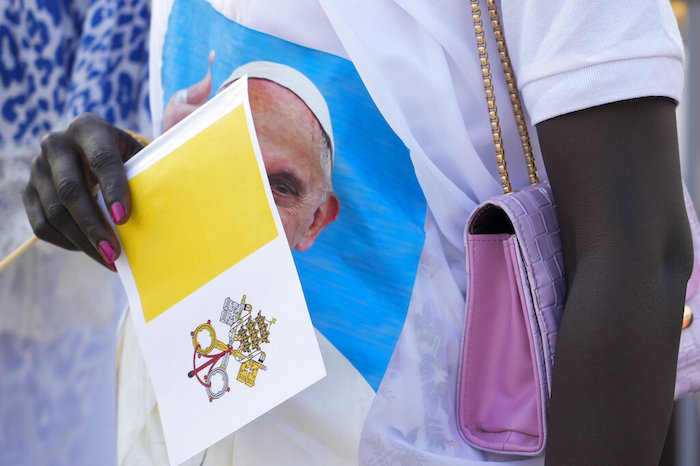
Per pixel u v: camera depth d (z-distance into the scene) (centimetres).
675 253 125
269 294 136
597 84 123
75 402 284
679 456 374
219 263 142
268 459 154
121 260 157
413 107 149
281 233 135
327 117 149
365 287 150
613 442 121
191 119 149
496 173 156
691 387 153
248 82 154
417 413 149
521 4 132
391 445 147
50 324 282
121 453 189
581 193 125
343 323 150
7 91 284
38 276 282
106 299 280
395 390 148
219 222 142
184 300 146
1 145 287
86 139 160
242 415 137
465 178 152
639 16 123
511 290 143
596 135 124
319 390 151
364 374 149
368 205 148
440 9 144
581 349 123
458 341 154
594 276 123
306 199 152
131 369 192
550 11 127
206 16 166
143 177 153
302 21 147
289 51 150
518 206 139
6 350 283
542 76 128
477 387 151
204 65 169
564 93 125
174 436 145
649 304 121
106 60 274
